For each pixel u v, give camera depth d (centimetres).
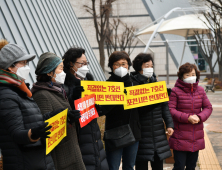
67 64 288
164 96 355
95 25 2392
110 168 322
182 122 370
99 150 283
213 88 2192
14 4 655
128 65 335
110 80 333
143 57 358
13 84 197
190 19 2755
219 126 880
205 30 2733
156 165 368
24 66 206
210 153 570
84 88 285
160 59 4172
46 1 1020
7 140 195
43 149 207
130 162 334
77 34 1338
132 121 329
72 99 270
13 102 190
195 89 378
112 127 320
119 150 322
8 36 542
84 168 247
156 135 353
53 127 208
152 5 3819
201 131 376
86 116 264
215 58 4716
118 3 3244
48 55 243
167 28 2694
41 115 215
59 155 238
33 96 231
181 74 383
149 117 350
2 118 187
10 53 196
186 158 392
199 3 1789
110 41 2639
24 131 181
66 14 1303
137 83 356
